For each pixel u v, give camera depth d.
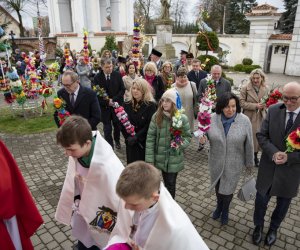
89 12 30.58
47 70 11.02
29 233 2.27
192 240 1.61
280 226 3.53
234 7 39.47
